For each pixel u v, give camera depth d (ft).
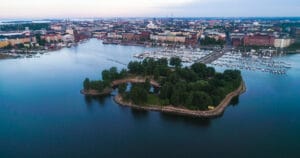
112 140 631.97
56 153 578.25
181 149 591.78
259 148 594.65
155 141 626.23
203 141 624.59
